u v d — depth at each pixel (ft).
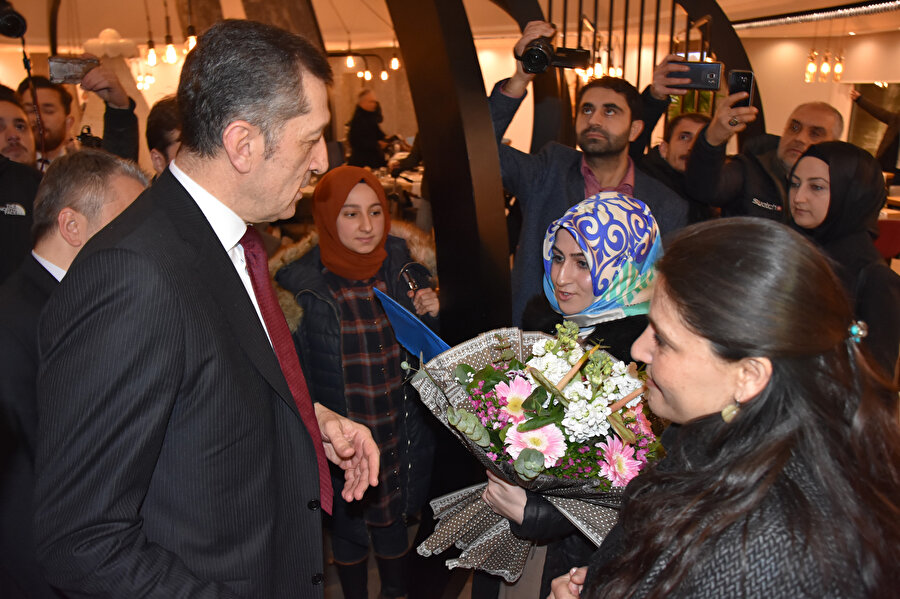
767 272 2.50
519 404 4.18
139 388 3.10
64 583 3.19
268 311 4.16
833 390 2.53
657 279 2.81
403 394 7.38
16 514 4.32
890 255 15.88
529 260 8.13
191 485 3.45
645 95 9.90
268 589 3.78
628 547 2.87
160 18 29.55
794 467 2.48
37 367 4.48
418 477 7.54
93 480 3.07
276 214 3.83
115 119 10.16
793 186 8.16
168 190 3.58
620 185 8.34
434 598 7.50
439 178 6.99
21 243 8.41
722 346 2.54
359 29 34.40
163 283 3.21
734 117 8.36
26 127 10.23
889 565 2.33
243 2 24.02
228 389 3.50
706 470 2.65
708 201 9.39
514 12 9.16
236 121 3.40
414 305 7.62
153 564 3.22
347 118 37.04
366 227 7.09
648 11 26.78
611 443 4.03
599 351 4.20
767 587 2.29
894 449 2.57
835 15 24.48
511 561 4.85
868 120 31.99
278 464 3.93
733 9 28.14
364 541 7.29
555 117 12.48
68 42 29.19
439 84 6.63
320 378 7.18
